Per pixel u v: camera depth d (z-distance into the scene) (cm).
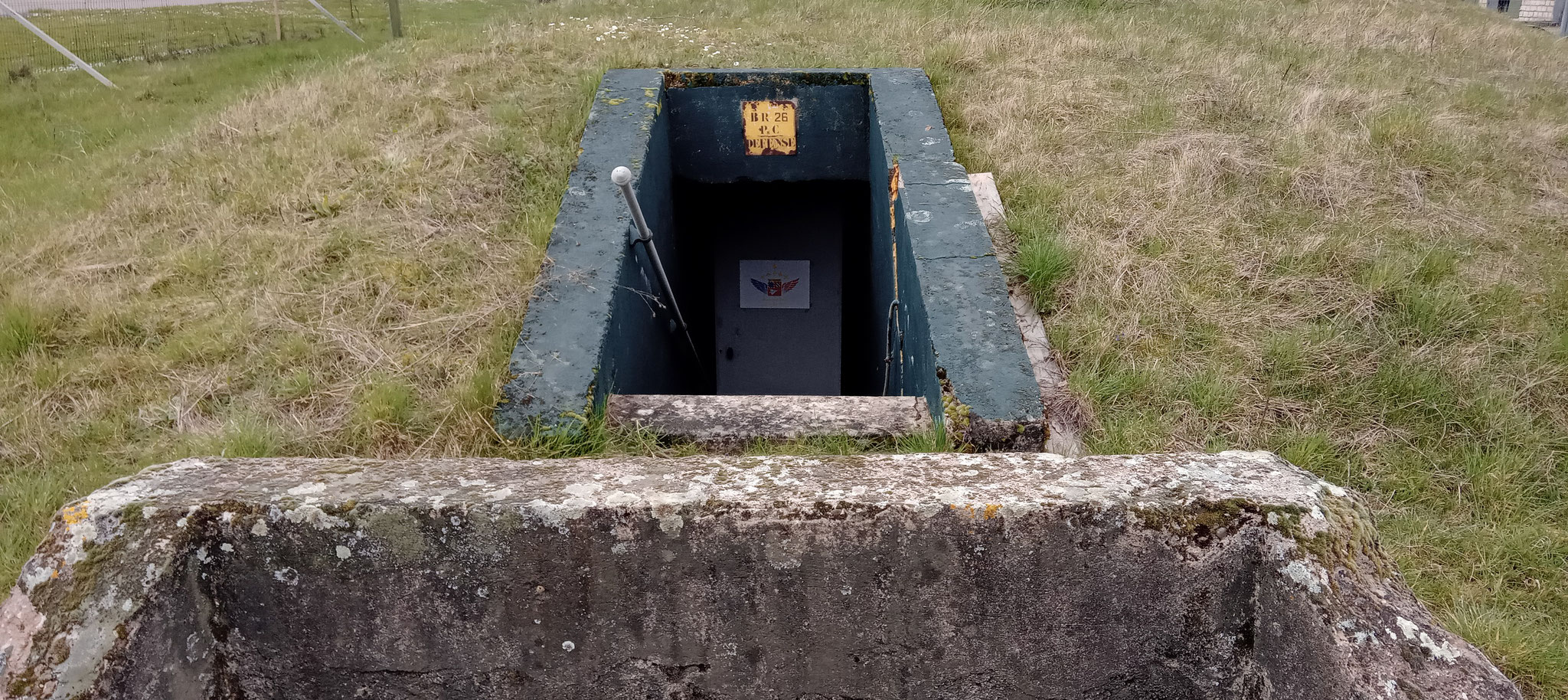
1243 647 230
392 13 1053
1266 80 711
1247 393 392
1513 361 408
